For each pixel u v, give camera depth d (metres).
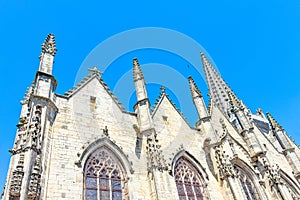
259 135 46.50
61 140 26.05
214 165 33.38
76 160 25.19
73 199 22.53
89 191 24.19
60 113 28.16
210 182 31.48
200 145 35.72
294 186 40.38
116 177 26.55
